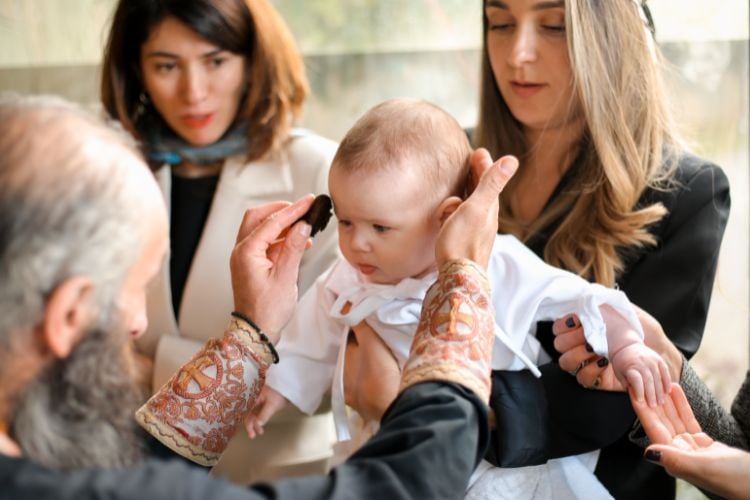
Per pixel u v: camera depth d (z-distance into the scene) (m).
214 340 1.24
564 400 1.37
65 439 0.89
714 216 1.55
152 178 0.94
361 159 1.34
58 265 0.83
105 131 0.92
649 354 1.32
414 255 1.37
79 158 0.86
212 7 1.81
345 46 2.51
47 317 0.84
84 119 0.92
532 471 1.39
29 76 2.65
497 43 1.65
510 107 1.67
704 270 1.52
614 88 1.57
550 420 1.36
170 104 1.88
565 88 1.61
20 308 0.83
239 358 1.21
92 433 0.91
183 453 1.18
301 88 1.99
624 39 1.57
